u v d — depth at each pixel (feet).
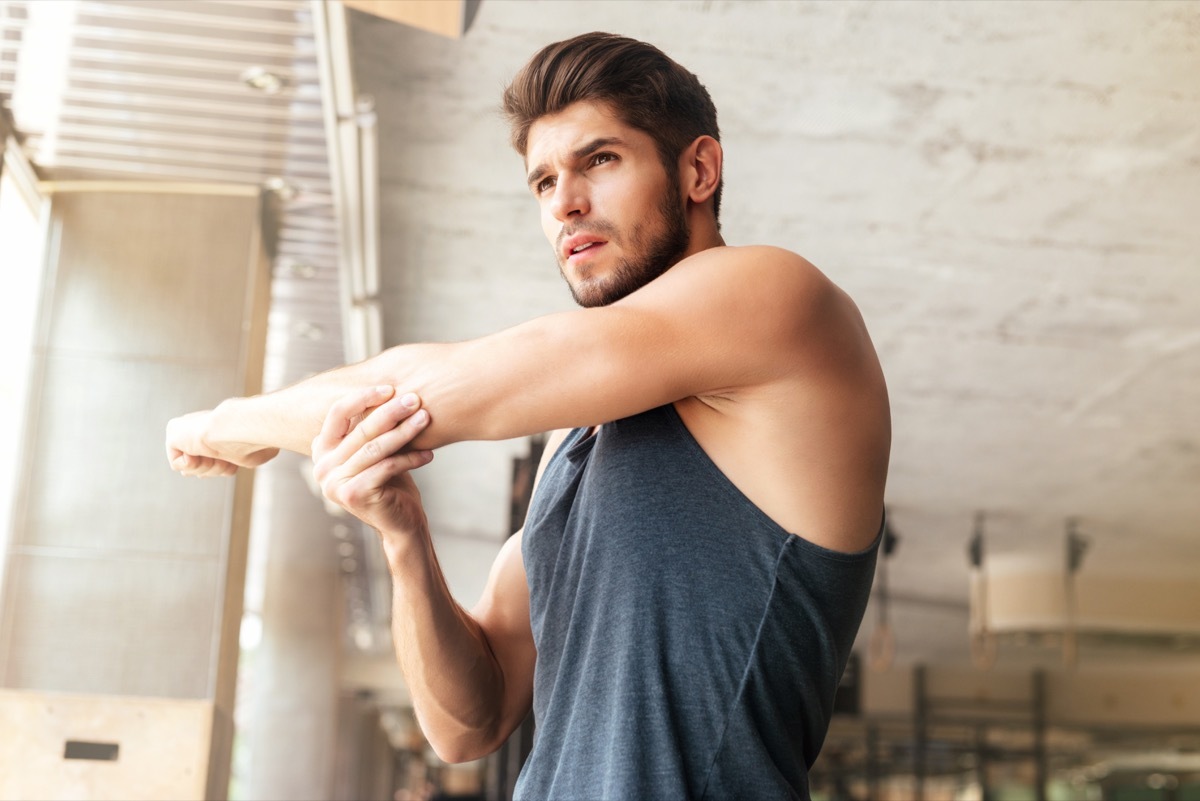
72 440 15.28
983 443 25.50
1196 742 59.57
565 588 3.30
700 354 3.05
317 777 42.27
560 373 3.06
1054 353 20.42
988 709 53.11
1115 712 51.85
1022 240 16.40
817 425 3.10
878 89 13.05
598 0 11.55
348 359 21.93
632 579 3.08
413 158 14.89
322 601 43.24
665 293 3.12
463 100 13.41
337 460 3.26
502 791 19.81
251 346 15.93
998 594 36.73
